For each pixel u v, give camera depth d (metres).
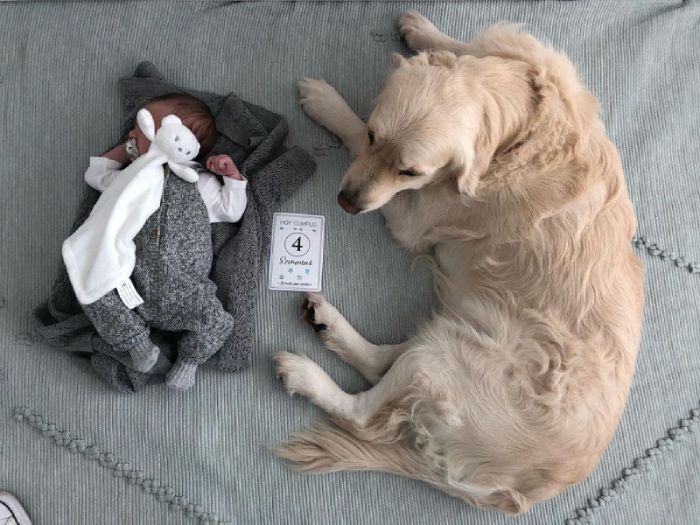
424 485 1.53
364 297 1.59
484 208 1.38
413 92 1.18
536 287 1.36
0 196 1.51
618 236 1.35
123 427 1.47
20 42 1.56
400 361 1.43
